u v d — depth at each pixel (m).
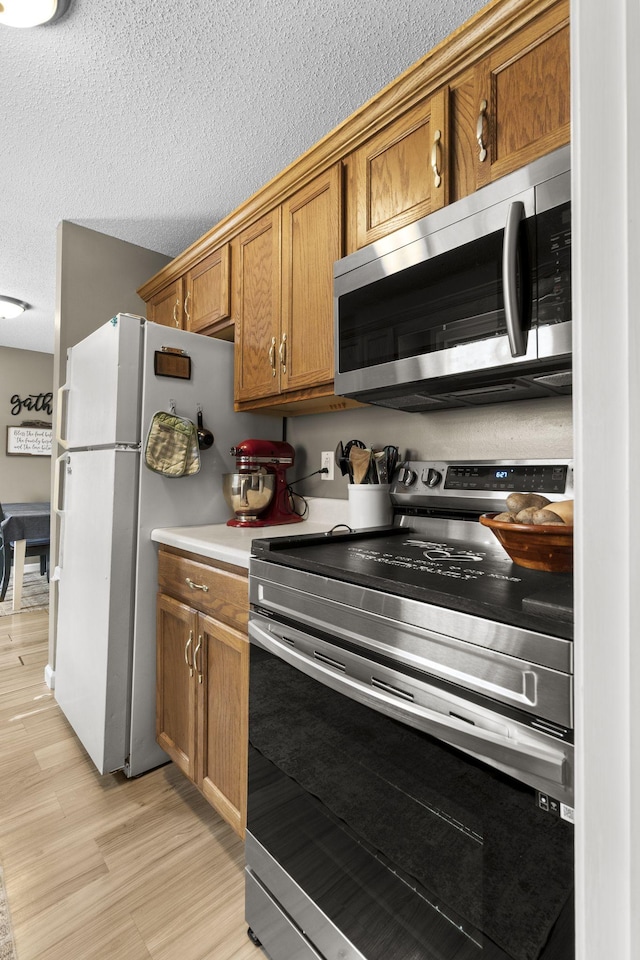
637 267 0.30
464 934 0.72
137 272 2.65
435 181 1.19
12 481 4.98
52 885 1.28
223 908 1.23
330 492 1.99
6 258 2.88
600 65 0.33
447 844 0.74
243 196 2.20
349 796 0.91
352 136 1.40
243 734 1.28
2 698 2.33
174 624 1.65
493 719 0.69
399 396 1.38
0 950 1.10
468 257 1.08
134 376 1.73
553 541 0.89
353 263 1.35
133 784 1.70
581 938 0.34
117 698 1.68
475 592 0.77
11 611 3.64
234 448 1.89
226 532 1.70
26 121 1.73
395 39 1.38
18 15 1.31
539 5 1.01
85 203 2.25
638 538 0.30
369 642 0.89
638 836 0.30
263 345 1.77
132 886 1.29
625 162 0.31
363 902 0.88
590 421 0.33
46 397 5.20
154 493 1.76
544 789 0.63
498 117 1.09
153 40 1.40
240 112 1.68
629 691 0.31
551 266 0.93
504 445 1.40
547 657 0.63
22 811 1.56
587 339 0.33
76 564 1.97
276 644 1.10
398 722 0.82
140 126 1.76
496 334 1.03
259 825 1.15
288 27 1.35
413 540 1.34
